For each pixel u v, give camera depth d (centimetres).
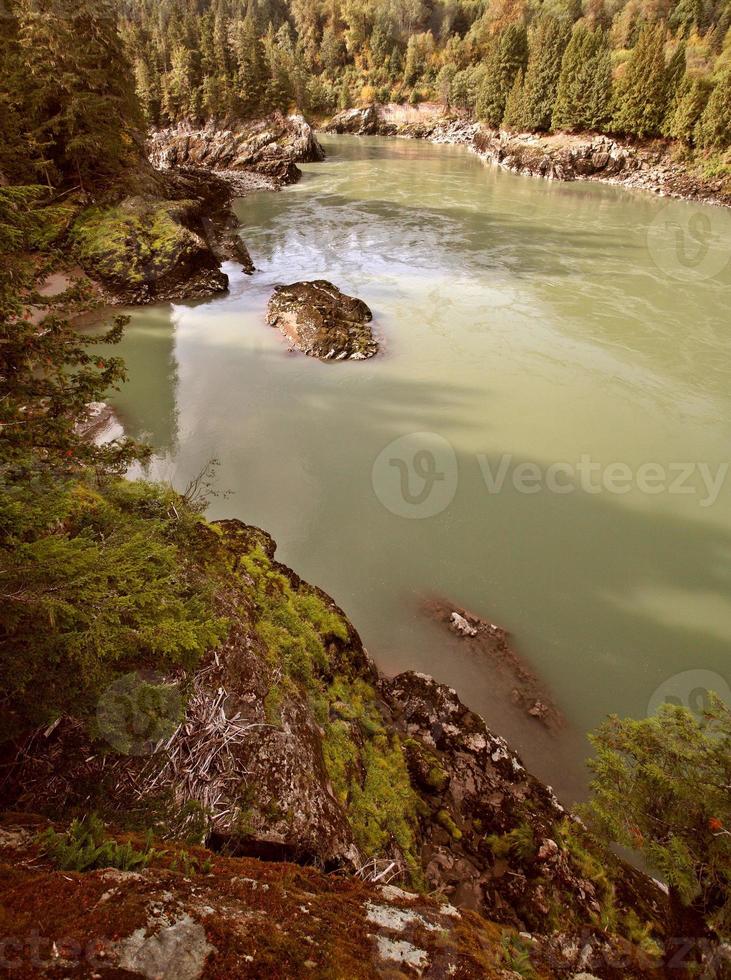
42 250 401
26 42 2588
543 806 565
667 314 2192
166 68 6844
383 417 1527
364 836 436
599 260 2866
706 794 320
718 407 1573
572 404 1595
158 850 249
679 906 323
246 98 6206
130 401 1553
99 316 2138
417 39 10025
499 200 4356
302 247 3105
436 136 9088
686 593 1005
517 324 2109
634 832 325
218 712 389
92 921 174
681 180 4728
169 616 323
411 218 3734
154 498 614
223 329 2045
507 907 445
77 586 305
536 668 858
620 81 5212
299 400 1594
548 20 6125
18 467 371
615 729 379
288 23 11794
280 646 536
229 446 1378
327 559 1048
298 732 447
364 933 223
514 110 6406
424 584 1002
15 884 189
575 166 5456
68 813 313
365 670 672
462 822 523
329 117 9862
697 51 7350
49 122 2577
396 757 548
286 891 236
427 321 2130
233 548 682
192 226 2844
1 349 386
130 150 3375
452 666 846
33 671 281
